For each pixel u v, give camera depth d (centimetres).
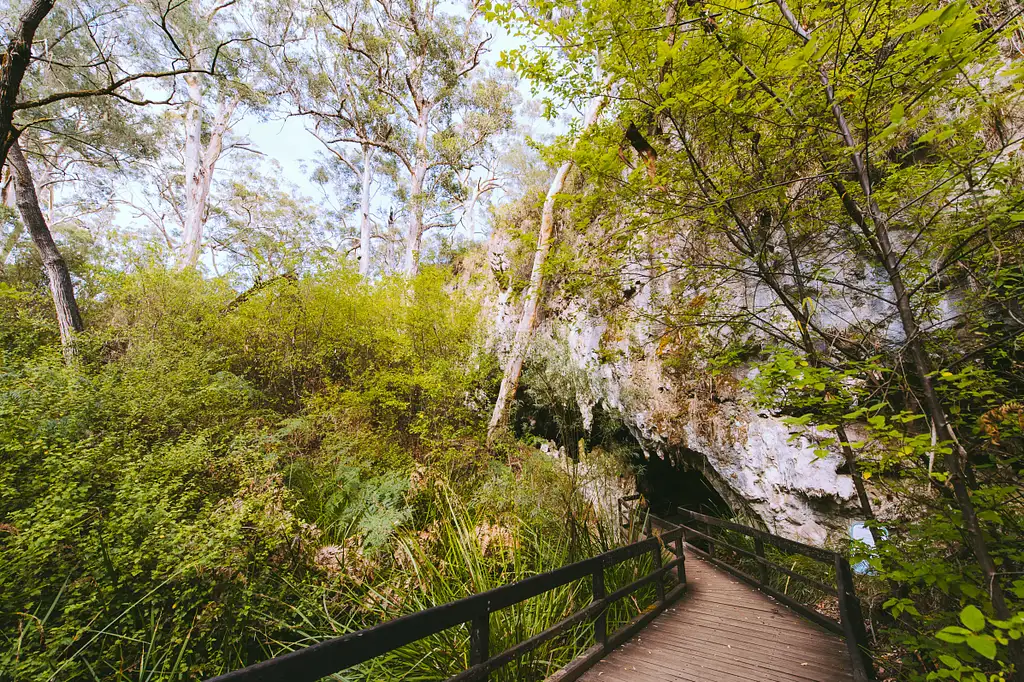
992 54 192
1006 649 194
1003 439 252
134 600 339
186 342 756
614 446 809
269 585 377
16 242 1227
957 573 217
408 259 1727
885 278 415
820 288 446
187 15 1205
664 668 297
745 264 468
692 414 612
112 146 1413
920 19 145
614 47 287
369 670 282
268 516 404
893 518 412
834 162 263
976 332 275
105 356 738
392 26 1823
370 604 370
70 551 356
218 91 1659
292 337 898
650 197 341
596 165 337
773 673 290
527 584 246
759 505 537
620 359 719
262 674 123
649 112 327
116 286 861
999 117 266
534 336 945
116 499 404
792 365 221
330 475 613
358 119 1995
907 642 257
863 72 237
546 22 288
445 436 719
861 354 278
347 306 931
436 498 530
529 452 785
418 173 1819
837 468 473
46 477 404
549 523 495
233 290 981
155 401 568
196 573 340
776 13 242
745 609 415
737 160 330
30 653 294
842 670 293
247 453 515
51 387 527
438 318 846
